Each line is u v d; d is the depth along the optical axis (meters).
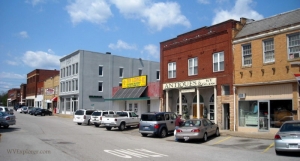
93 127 29.41
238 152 13.55
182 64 28.00
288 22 19.70
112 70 51.47
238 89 22.36
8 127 25.53
